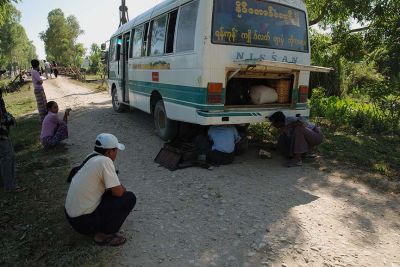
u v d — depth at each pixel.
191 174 5.45
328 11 11.51
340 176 5.49
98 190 3.35
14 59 63.81
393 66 11.53
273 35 6.05
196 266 3.19
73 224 3.41
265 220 4.02
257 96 6.16
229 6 5.57
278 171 5.68
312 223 3.96
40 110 8.95
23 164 6.24
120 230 3.83
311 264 3.22
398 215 4.21
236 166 5.86
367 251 3.44
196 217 4.11
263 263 3.23
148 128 8.80
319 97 12.38
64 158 6.43
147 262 3.26
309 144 5.96
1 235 3.85
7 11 22.11
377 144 7.38
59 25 63.81
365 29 11.28
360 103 13.15
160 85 7.05
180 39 6.09
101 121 9.83
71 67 39.62
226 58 5.54
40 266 3.26
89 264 3.22
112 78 11.10
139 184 5.16
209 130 6.00
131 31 8.89
